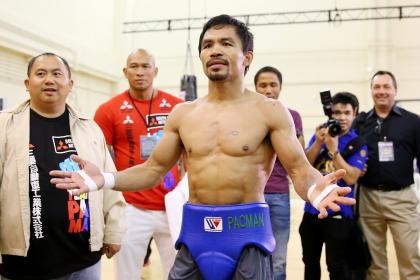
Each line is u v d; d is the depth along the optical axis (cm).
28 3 669
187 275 146
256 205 143
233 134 146
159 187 257
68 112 199
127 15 1037
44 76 187
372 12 934
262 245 141
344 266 254
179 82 1034
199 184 148
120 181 157
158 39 1044
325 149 274
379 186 282
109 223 206
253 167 146
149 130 263
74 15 814
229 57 147
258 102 152
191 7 1028
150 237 258
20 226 174
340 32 959
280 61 985
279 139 146
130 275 251
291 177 146
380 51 923
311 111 968
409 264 278
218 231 142
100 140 207
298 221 654
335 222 256
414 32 919
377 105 290
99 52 916
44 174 181
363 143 266
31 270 178
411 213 279
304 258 274
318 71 969
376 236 290
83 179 150
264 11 995
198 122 152
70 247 183
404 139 281
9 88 652
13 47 636
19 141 180
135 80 261
